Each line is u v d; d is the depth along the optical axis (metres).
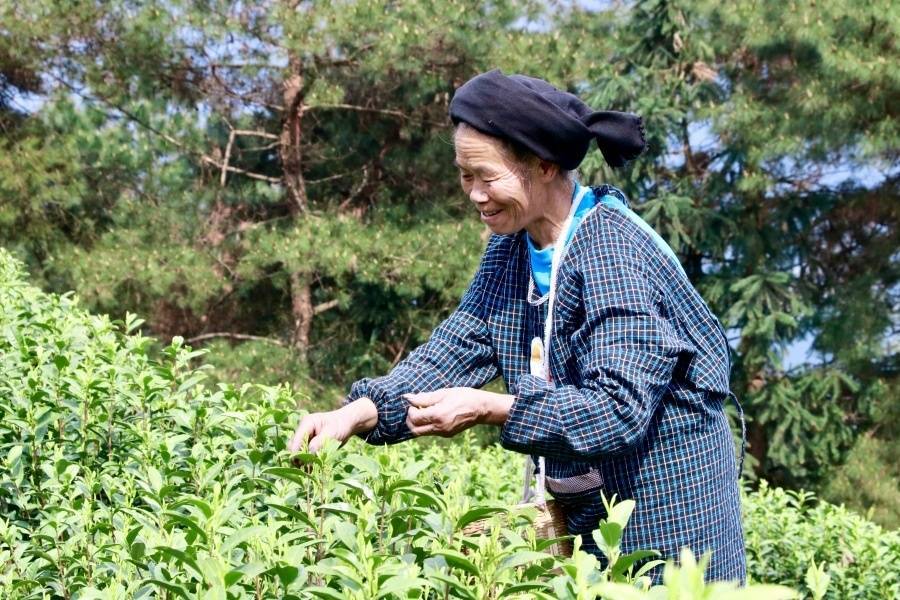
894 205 13.36
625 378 1.93
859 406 13.25
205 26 12.16
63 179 12.95
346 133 13.99
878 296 13.23
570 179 2.16
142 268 12.34
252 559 1.57
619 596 0.87
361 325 14.52
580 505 2.14
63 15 12.37
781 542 4.52
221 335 13.90
